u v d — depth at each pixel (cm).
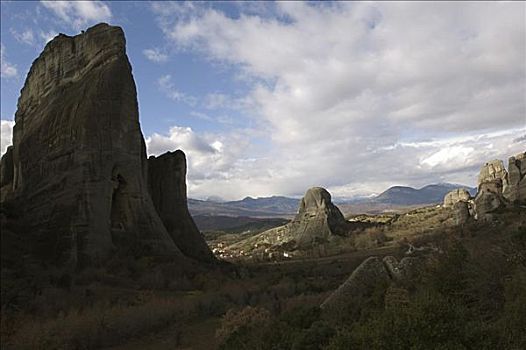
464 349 861
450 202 13612
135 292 4134
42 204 6078
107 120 6100
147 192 6419
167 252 5984
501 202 7969
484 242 2662
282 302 3086
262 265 7512
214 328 2802
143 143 6931
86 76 6900
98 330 2656
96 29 7156
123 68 6562
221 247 16188
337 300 1981
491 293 1452
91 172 5778
